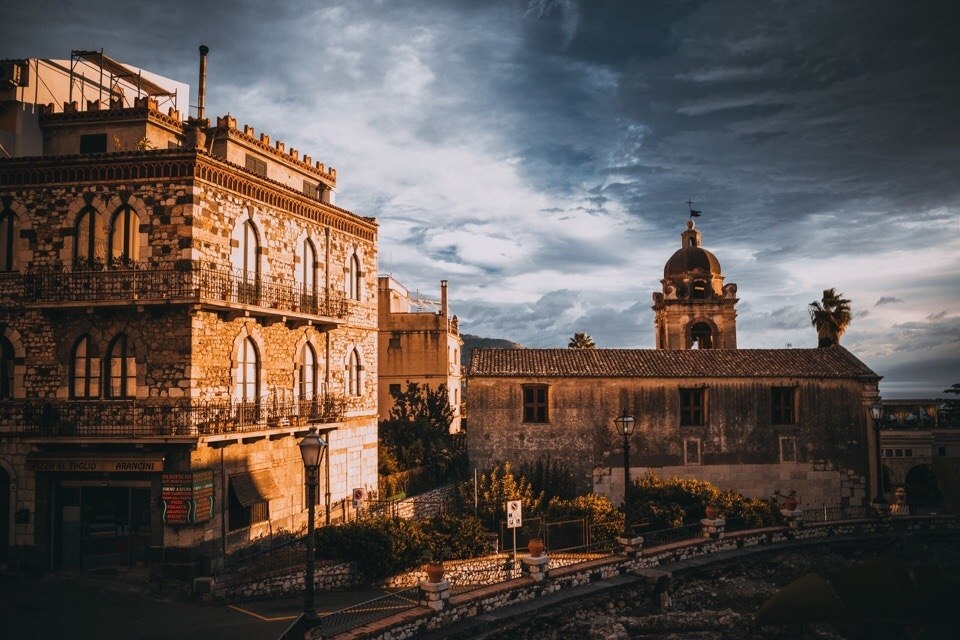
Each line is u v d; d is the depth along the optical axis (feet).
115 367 80.02
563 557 93.15
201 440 76.18
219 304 79.92
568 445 123.24
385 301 185.37
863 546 107.45
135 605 70.03
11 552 78.48
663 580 86.07
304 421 95.71
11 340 81.51
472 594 72.33
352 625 62.39
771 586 91.45
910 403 186.29
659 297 170.40
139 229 80.12
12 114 86.63
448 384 184.65
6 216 82.89
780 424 127.65
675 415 125.29
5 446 80.07
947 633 12.46
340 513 105.09
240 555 83.87
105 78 104.68
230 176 85.66
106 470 76.89
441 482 132.26
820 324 176.24
